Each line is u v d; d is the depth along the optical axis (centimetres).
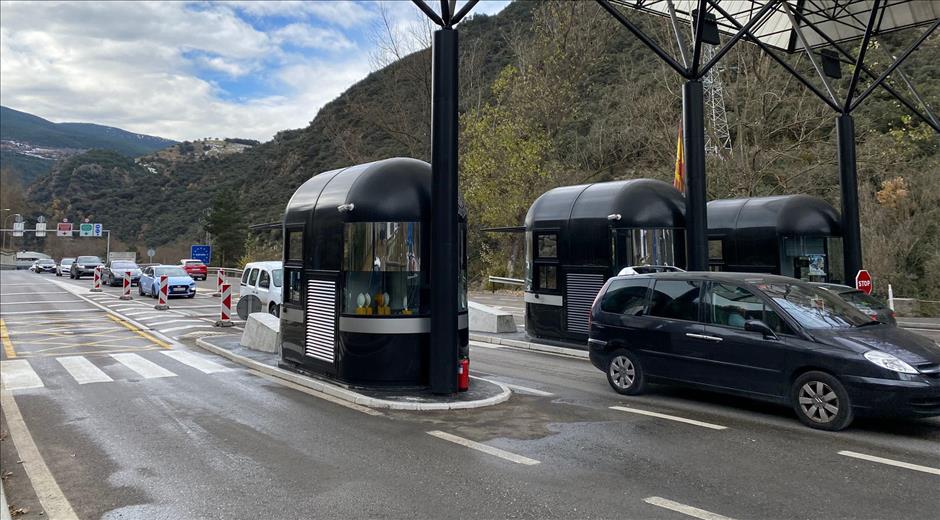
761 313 692
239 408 759
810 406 640
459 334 848
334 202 874
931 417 625
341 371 849
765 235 1366
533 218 1357
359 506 440
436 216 808
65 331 1631
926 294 2166
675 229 1212
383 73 3653
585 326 1226
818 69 1539
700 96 1198
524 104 3403
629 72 4062
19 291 3203
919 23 1748
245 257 4959
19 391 869
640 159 3538
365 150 4178
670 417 698
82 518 428
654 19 2942
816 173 2672
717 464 527
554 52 3466
